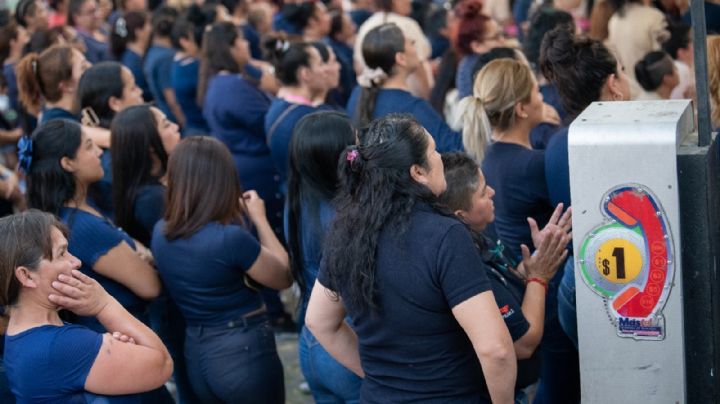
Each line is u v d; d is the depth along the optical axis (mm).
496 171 4543
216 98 7164
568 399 4633
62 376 3150
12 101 7840
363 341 3186
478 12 6648
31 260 3135
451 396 3090
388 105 5508
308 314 3414
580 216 2809
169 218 4262
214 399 4422
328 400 4316
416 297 2988
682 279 2777
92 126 5504
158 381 3352
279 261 4387
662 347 2809
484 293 2949
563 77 4340
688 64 6695
